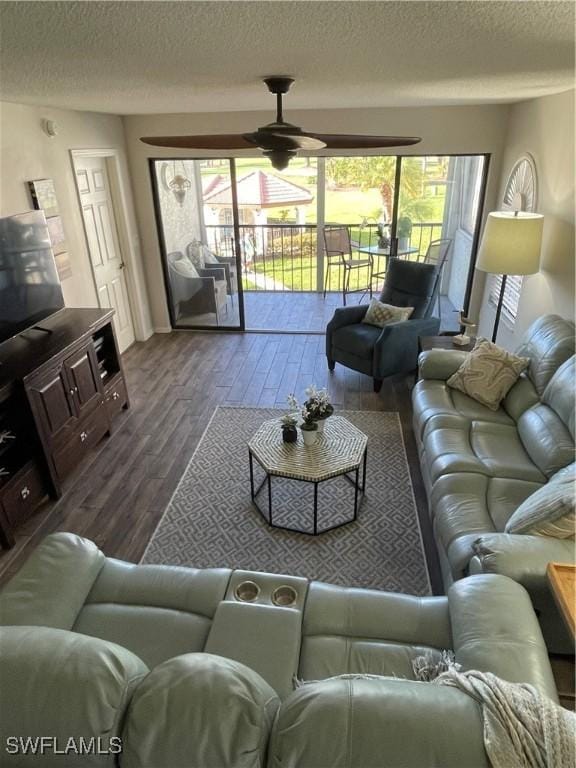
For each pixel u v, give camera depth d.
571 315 3.13
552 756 0.85
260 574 1.91
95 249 4.56
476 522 2.14
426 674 1.52
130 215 5.07
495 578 1.61
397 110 4.48
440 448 2.69
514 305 4.24
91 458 3.42
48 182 3.68
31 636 0.97
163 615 1.75
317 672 1.55
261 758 0.84
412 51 1.62
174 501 2.99
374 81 2.42
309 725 0.84
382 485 3.11
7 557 2.60
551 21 1.24
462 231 6.03
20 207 3.40
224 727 0.83
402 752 0.82
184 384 4.50
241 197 6.95
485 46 1.55
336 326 4.55
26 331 3.32
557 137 3.36
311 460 2.64
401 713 0.87
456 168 5.90
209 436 3.66
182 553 2.61
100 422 3.58
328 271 7.05
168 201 5.39
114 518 2.86
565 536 1.76
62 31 1.29
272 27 1.27
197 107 3.93
